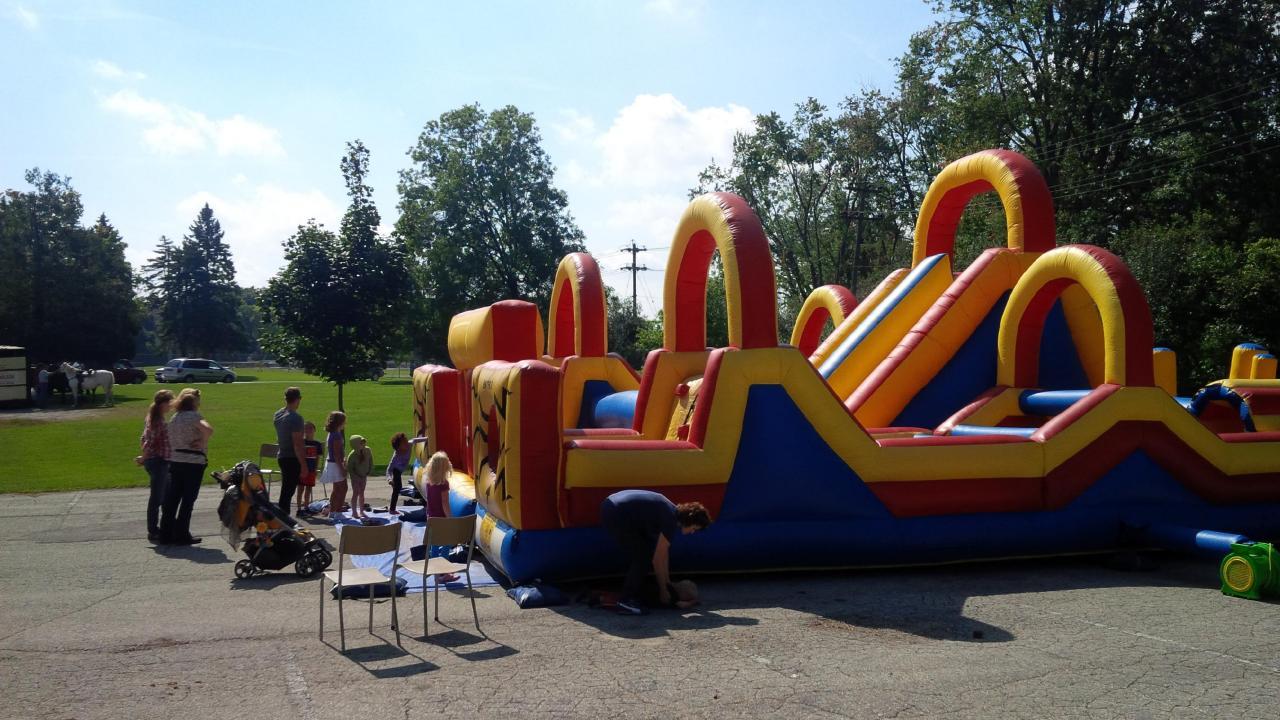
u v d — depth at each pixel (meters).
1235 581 7.98
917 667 5.87
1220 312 25.92
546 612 7.42
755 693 5.37
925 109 43.03
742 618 7.17
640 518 7.37
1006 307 11.48
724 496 8.62
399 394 45.97
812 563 8.80
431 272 50.66
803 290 50.12
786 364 8.84
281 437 12.16
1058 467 9.31
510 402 8.18
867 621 7.08
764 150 46.06
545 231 52.06
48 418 30.61
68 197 67.00
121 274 72.94
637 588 7.40
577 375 14.24
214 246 101.38
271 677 5.71
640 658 6.09
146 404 37.44
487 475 9.04
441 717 4.98
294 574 9.05
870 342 12.31
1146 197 30.66
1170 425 9.60
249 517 8.86
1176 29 30.62
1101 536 9.43
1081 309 11.95
